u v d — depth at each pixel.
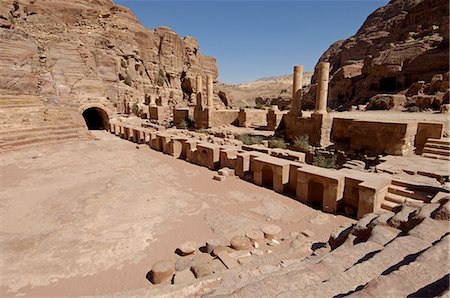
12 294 5.40
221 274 5.07
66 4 43.44
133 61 49.81
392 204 8.38
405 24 52.28
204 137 21.17
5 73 28.48
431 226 4.06
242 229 8.02
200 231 7.98
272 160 11.84
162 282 5.66
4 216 9.04
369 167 13.20
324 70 16.98
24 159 16.97
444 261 3.03
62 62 34.38
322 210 9.50
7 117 22.38
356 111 33.22
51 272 6.12
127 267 6.31
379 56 44.00
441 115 22.89
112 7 51.41
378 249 4.02
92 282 5.78
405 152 13.34
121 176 13.54
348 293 2.89
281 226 8.37
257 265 5.48
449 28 36.66
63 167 15.23
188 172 14.34
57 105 29.48
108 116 32.44
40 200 10.36
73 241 7.45
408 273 2.88
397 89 38.16
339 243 5.54
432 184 8.70
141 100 45.62
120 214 9.17
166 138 18.86
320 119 17.23
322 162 14.96
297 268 4.30
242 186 12.02
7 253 6.89
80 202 10.10
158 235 7.76
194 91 62.50
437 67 34.94
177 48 62.34
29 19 36.53
